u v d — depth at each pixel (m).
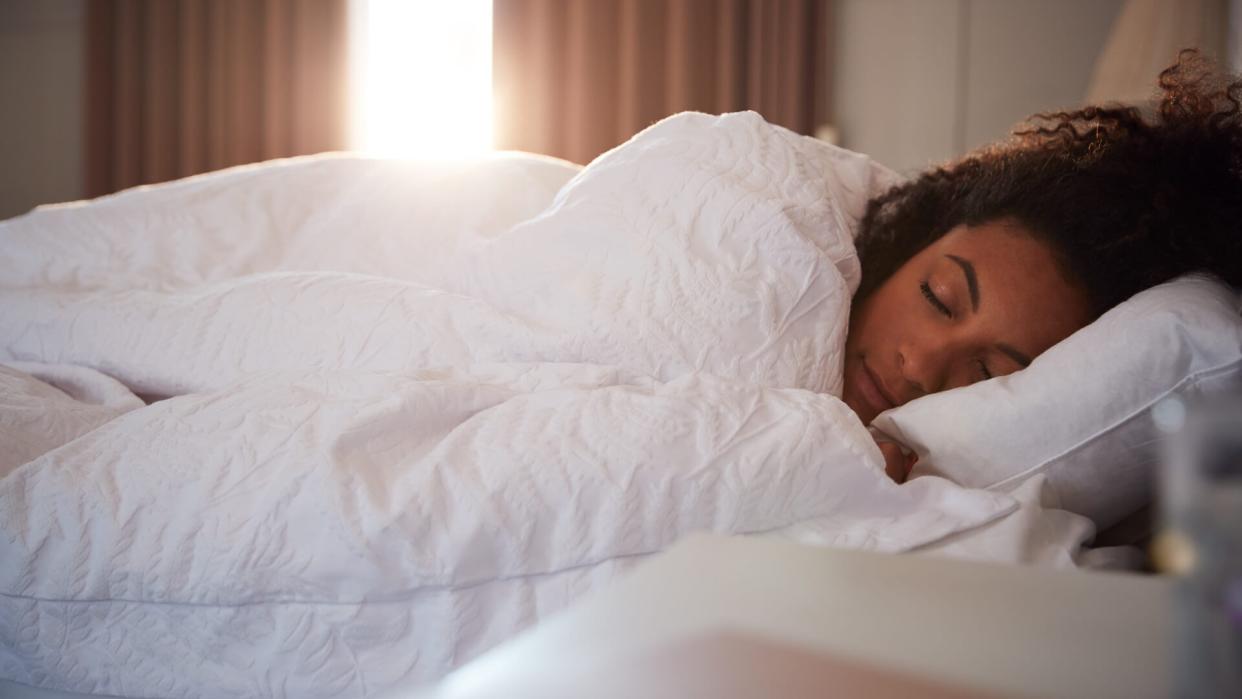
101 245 1.18
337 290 0.98
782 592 0.33
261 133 3.79
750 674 0.27
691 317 0.91
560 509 0.70
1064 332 0.96
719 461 0.73
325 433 0.72
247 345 0.96
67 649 0.70
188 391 0.97
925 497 0.77
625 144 1.10
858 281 1.05
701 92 3.49
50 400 0.90
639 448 0.72
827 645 0.29
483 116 3.77
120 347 0.99
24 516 0.70
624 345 0.90
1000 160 1.11
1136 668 0.28
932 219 1.15
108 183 3.88
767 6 3.43
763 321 0.92
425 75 3.78
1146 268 0.97
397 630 0.68
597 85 3.53
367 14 3.75
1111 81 2.57
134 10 3.80
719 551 0.37
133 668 0.70
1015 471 0.87
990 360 0.96
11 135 4.13
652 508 0.71
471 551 0.68
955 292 0.97
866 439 0.77
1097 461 0.86
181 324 0.99
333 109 3.72
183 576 0.68
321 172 1.31
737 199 0.96
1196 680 0.25
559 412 0.75
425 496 0.69
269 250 1.21
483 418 0.76
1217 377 0.83
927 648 0.29
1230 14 2.36
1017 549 0.72
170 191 1.26
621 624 0.30
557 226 0.99
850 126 3.56
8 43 4.11
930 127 3.48
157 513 0.70
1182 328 0.84
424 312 0.95
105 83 3.85
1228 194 1.01
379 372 0.81
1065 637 0.30
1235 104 1.09
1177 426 0.25
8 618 0.70
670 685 0.26
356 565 0.67
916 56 3.48
